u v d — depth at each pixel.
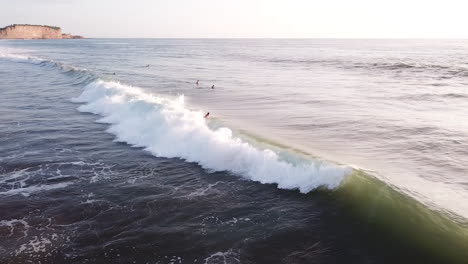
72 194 12.35
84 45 169.62
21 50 107.19
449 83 36.09
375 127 18.98
